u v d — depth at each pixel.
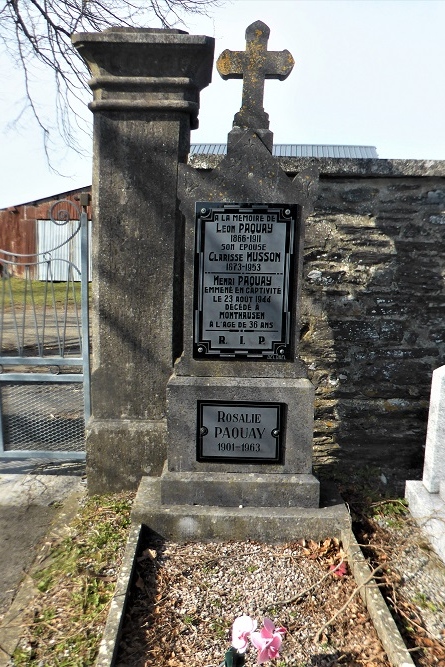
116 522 3.52
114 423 3.89
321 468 4.30
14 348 8.68
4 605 2.87
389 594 2.84
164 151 3.61
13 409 4.61
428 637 2.56
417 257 4.09
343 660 2.41
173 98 3.60
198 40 3.46
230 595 2.80
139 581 2.86
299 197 3.17
